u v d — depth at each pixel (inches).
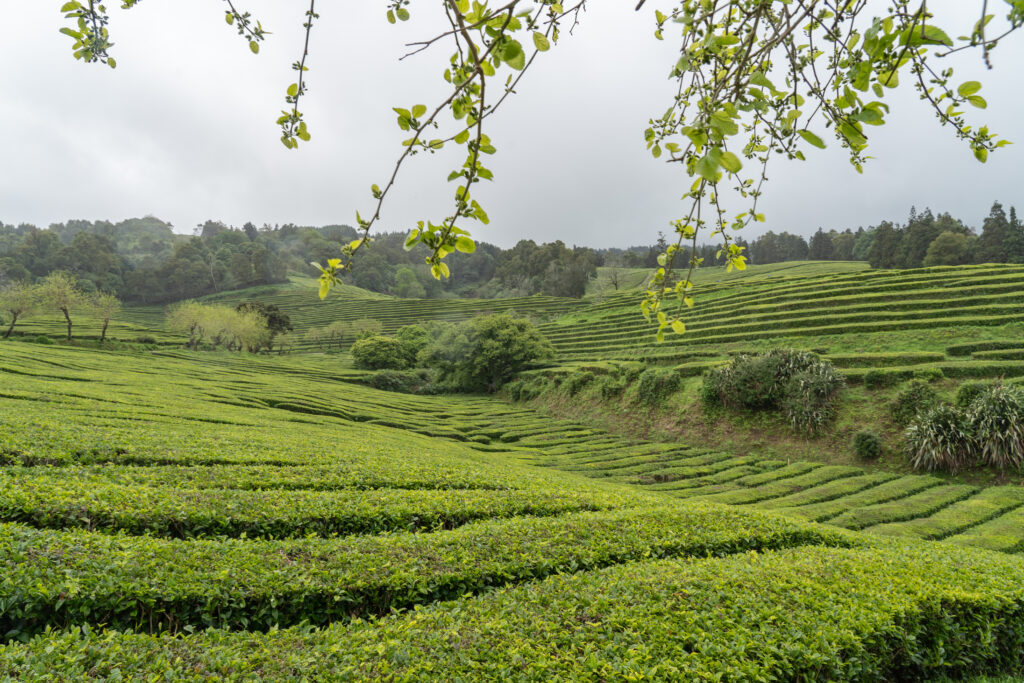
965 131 94.5
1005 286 1840.6
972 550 511.2
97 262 5364.2
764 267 4739.2
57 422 674.2
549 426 1729.8
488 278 7706.7
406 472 650.2
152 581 297.7
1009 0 66.1
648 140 105.7
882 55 78.7
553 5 103.5
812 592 339.3
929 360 1446.9
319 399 1700.3
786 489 1005.8
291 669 238.8
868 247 5497.1
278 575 329.4
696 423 1510.8
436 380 2578.7
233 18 109.7
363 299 5452.8
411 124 88.4
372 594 336.5
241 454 638.5
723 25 101.7
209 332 3169.3
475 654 258.5
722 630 289.1
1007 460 999.6
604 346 2527.1
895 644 304.3
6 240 6668.3
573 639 275.4
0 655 219.8
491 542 422.6
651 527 486.3
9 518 366.6
